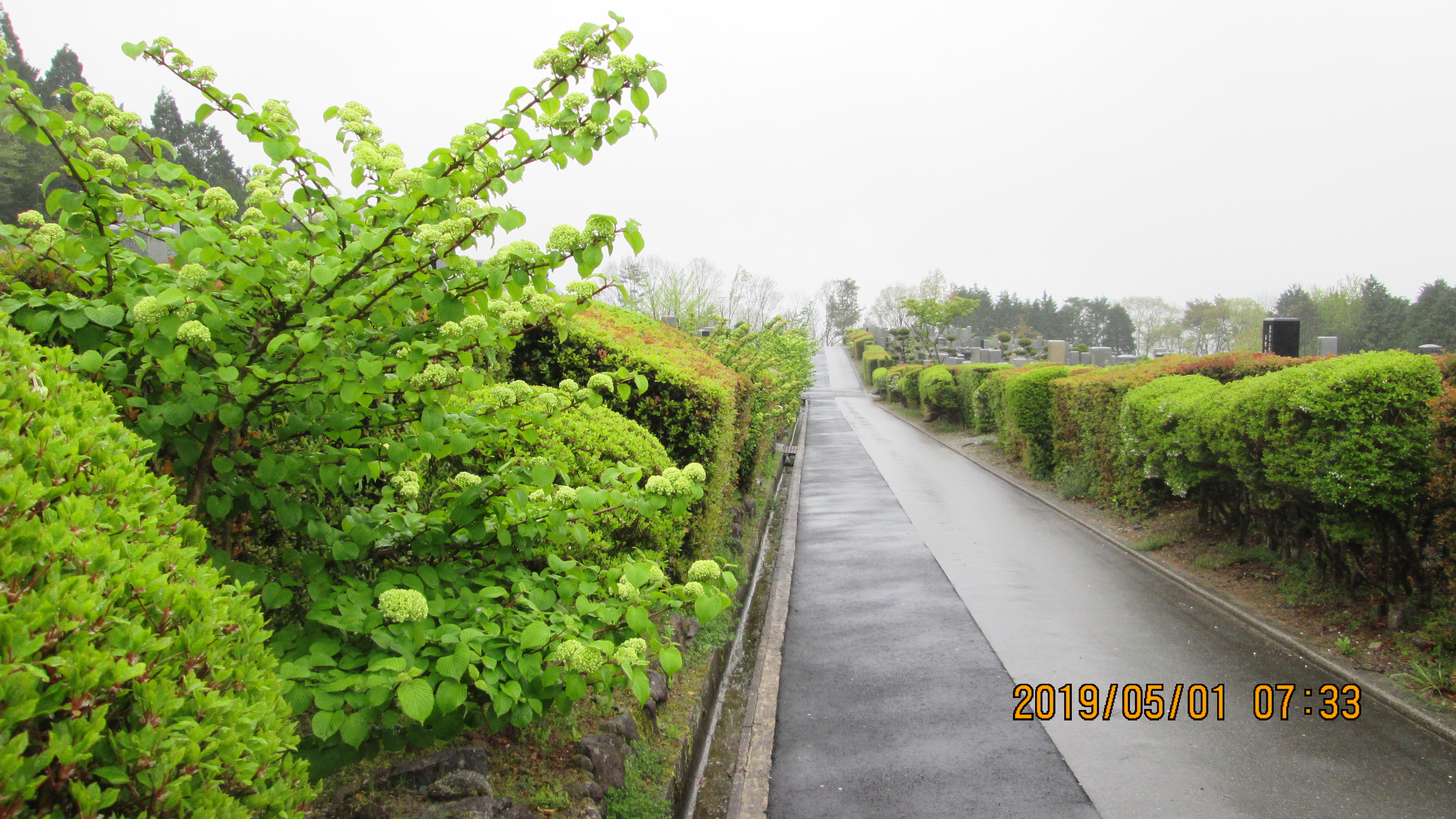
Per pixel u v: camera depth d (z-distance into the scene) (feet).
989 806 12.07
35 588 3.94
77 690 3.76
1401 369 16.58
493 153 8.89
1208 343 217.36
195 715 4.42
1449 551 15.74
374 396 8.68
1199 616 20.84
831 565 27.45
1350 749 13.55
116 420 7.29
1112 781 12.75
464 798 8.46
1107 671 17.28
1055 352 80.28
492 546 10.23
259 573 8.23
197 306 7.47
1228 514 25.77
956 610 21.91
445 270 8.45
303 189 9.23
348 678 7.41
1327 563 20.34
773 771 13.37
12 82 7.48
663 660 8.37
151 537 4.99
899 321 230.07
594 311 30.96
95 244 7.94
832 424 88.48
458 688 7.60
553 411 9.79
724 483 23.54
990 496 40.93
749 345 53.16
